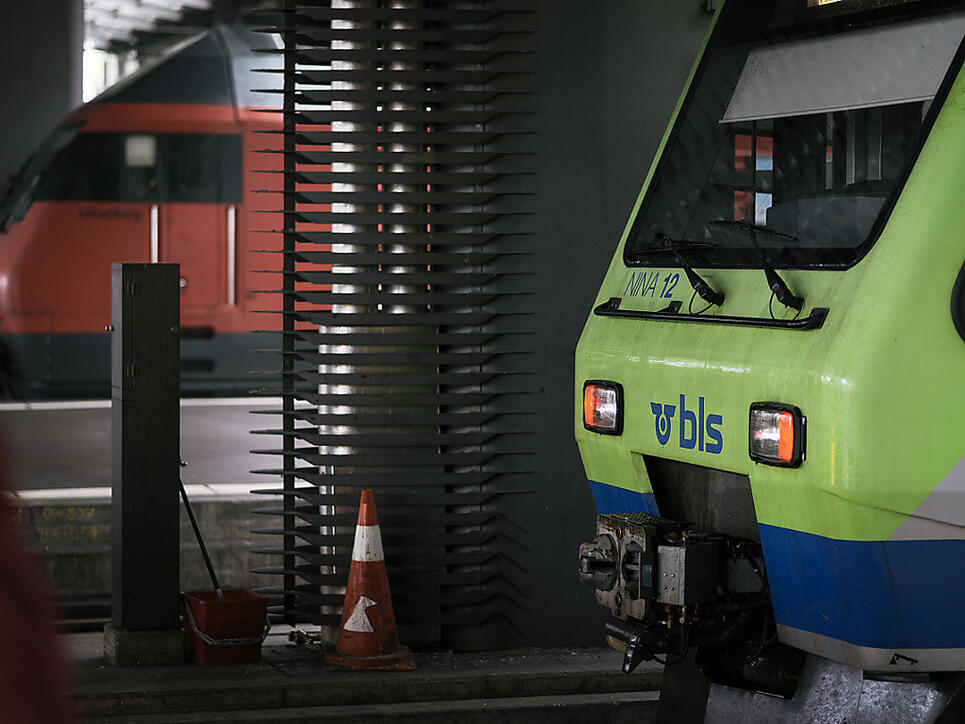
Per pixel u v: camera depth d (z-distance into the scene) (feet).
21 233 75.20
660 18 30.53
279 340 77.61
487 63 30.32
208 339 76.84
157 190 76.13
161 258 76.13
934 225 15.67
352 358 30.45
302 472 30.94
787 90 19.65
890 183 17.22
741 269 18.57
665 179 21.58
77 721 4.16
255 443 56.75
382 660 28.45
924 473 15.51
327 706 27.35
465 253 30.40
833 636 16.70
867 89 18.08
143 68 78.18
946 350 15.53
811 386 15.93
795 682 18.80
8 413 65.41
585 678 28.35
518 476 30.60
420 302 30.40
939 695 16.49
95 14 136.05
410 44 30.40
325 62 30.60
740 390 17.37
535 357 30.58
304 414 30.83
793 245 17.74
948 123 16.14
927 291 15.55
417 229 30.68
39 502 37.83
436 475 30.45
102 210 75.56
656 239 21.15
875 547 15.70
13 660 3.70
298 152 30.45
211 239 76.74
